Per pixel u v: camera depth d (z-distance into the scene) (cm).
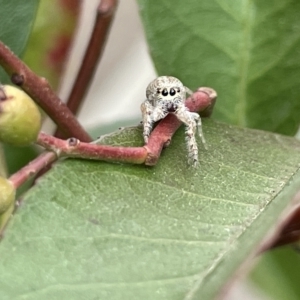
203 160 7
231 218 6
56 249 6
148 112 7
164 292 6
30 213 6
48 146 6
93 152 6
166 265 6
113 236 6
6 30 7
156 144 6
